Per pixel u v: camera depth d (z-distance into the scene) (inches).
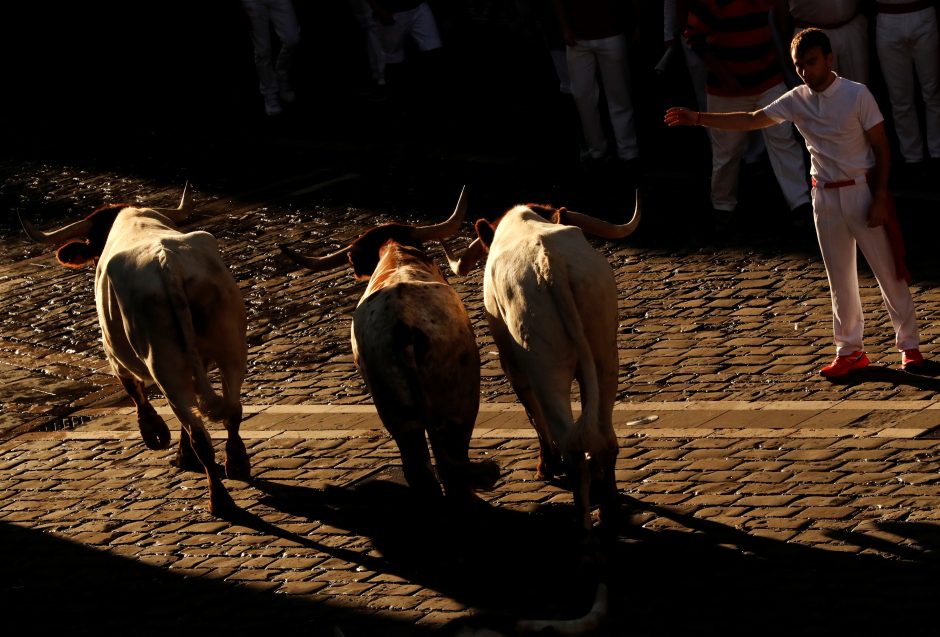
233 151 888.9
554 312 357.1
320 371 549.6
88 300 674.8
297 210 756.0
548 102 868.6
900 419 433.7
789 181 612.7
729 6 595.5
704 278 579.8
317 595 381.7
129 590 397.4
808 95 455.5
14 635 377.4
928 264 552.7
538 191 717.9
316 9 1038.4
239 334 435.2
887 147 448.8
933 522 370.3
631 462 432.8
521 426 472.1
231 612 378.0
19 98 1120.8
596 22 700.7
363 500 437.7
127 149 934.4
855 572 352.2
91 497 466.3
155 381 429.1
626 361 512.1
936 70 645.3
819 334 508.7
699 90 714.8
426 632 353.1
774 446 429.1
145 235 443.8
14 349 622.5
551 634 340.2
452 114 877.2
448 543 396.5
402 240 440.5
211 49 1158.3
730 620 338.6
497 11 967.6
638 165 732.0
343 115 921.5
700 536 382.0
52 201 841.5
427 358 370.9
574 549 386.6
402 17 889.5
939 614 328.2
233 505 439.2
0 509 464.1
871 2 679.7
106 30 1218.0
